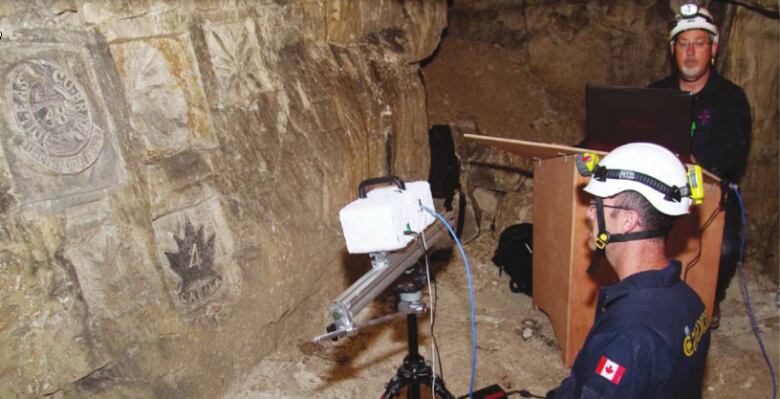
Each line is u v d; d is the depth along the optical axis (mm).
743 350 3264
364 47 4055
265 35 3213
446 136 4676
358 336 3297
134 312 2268
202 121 2688
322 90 3504
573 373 1482
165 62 2520
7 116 1878
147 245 2318
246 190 2852
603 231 1526
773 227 4066
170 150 2518
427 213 1987
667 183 1471
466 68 5352
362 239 1772
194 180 2590
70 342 2041
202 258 2598
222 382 2715
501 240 4086
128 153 2289
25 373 1933
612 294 1480
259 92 3092
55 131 2012
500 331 3461
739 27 4133
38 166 1960
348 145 3547
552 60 5336
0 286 1848
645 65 5145
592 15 5160
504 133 5000
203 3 2766
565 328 2986
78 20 2156
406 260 1921
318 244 3277
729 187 2781
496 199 4762
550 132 5082
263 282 2906
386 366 3051
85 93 2133
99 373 2182
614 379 1338
